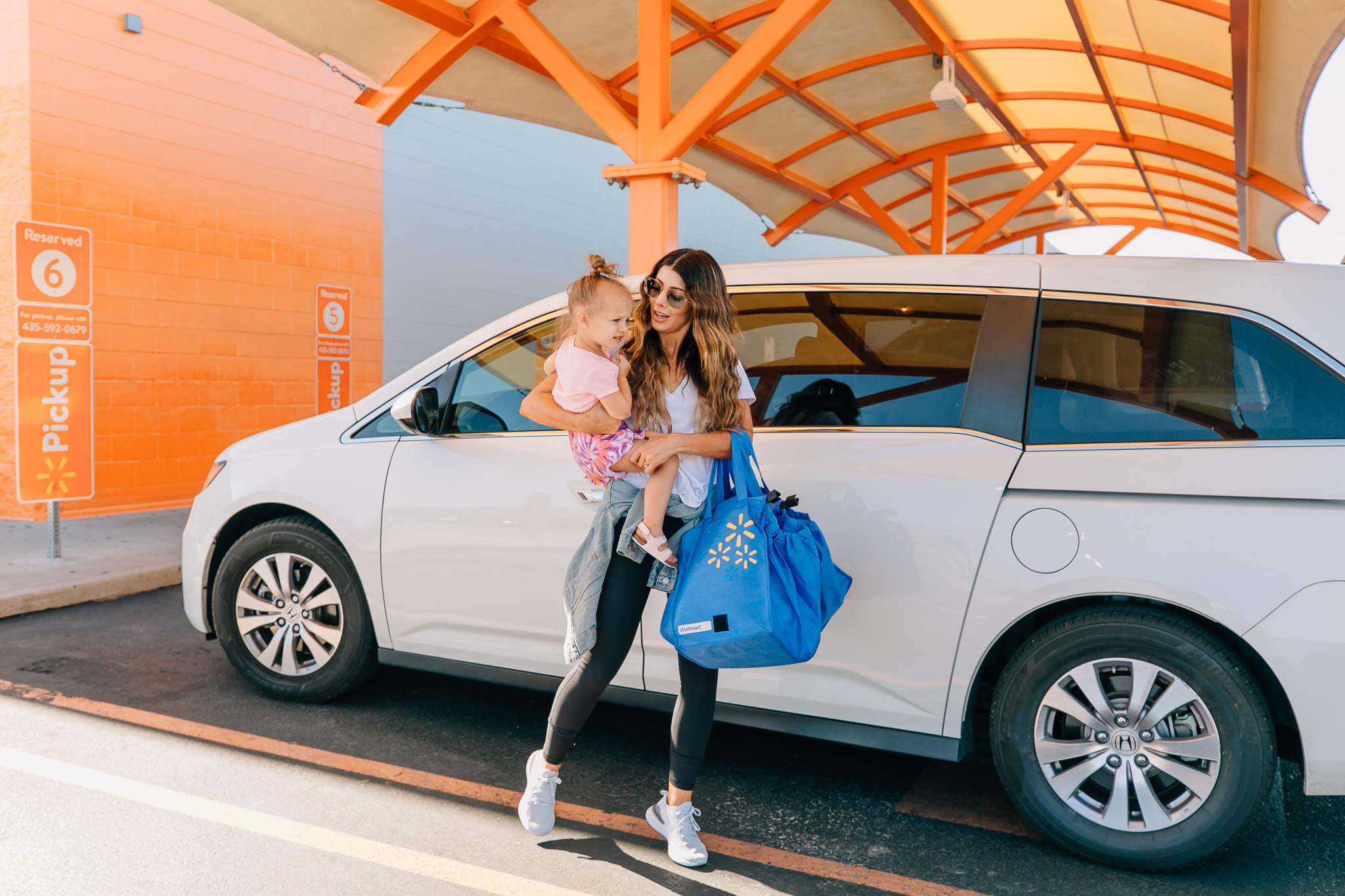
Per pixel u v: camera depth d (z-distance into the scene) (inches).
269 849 106.8
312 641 150.6
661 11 240.5
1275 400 102.7
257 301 371.9
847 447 117.5
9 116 298.8
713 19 301.0
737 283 130.9
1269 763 100.7
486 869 104.4
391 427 146.1
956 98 318.3
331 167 402.6
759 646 94.1
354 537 143.8
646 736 146.4
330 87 399.5
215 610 156.8
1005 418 112.3
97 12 313.4
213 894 97.0
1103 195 611.2
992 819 120.7
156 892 97.0
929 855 110.9
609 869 105.4
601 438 100.1
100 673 168.2
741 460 101.1
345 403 331.0
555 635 130.6
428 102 345.4
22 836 108.0
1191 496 102.6
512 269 512.1
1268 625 98.1
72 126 307.7
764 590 93.8
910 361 118.9
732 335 101.8
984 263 120.3
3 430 305.6
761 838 114.3
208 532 157.6
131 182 326.0
